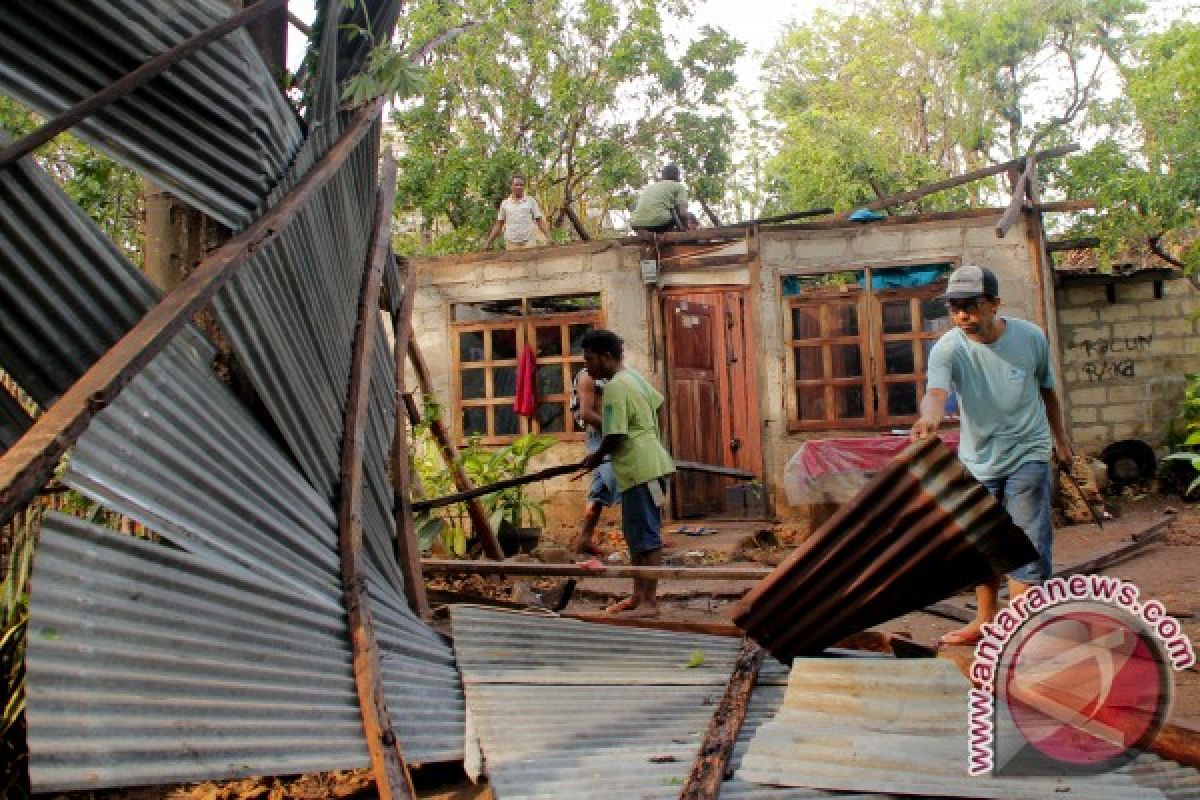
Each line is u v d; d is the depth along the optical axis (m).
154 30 3.64
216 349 3.71
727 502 13.05
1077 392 15.25
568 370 12.98
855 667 3.87
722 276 12.66
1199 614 6.26
